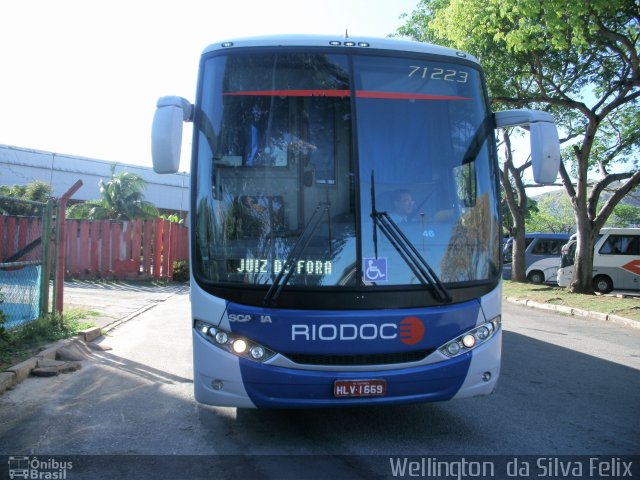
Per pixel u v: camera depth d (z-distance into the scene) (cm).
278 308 433
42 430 496
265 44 490
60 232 954
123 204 2806
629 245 2292
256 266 443
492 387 470
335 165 464
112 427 506
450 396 452
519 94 1830
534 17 1291
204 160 469
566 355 891
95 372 707
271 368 429
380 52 495
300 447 462
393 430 505
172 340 934
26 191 2622
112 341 916
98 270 1991
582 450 464
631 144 2050
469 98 509
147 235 2019
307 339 429
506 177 2534
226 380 434
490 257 482
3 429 498
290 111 475
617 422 540
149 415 541
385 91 486
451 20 1553
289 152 466
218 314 438
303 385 427
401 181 469
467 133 501
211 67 488
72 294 1557
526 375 737
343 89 481
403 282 446
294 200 456
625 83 1605
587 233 1861
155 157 466
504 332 1130
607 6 1214
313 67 485
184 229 2395
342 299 436
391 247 452
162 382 664
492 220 491
